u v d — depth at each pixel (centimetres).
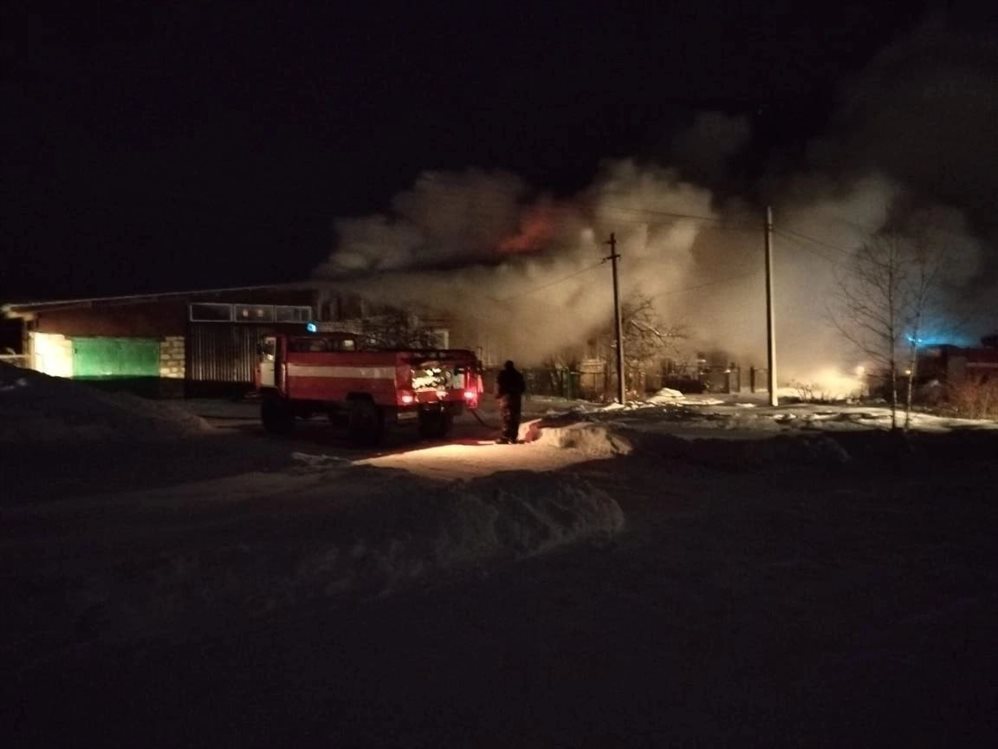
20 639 600
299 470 1316
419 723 499
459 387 2072
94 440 1595
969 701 533
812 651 617
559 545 905
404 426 2059
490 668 580
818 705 528
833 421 2206
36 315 3272
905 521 1033
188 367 3347
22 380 1859
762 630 659
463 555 835
